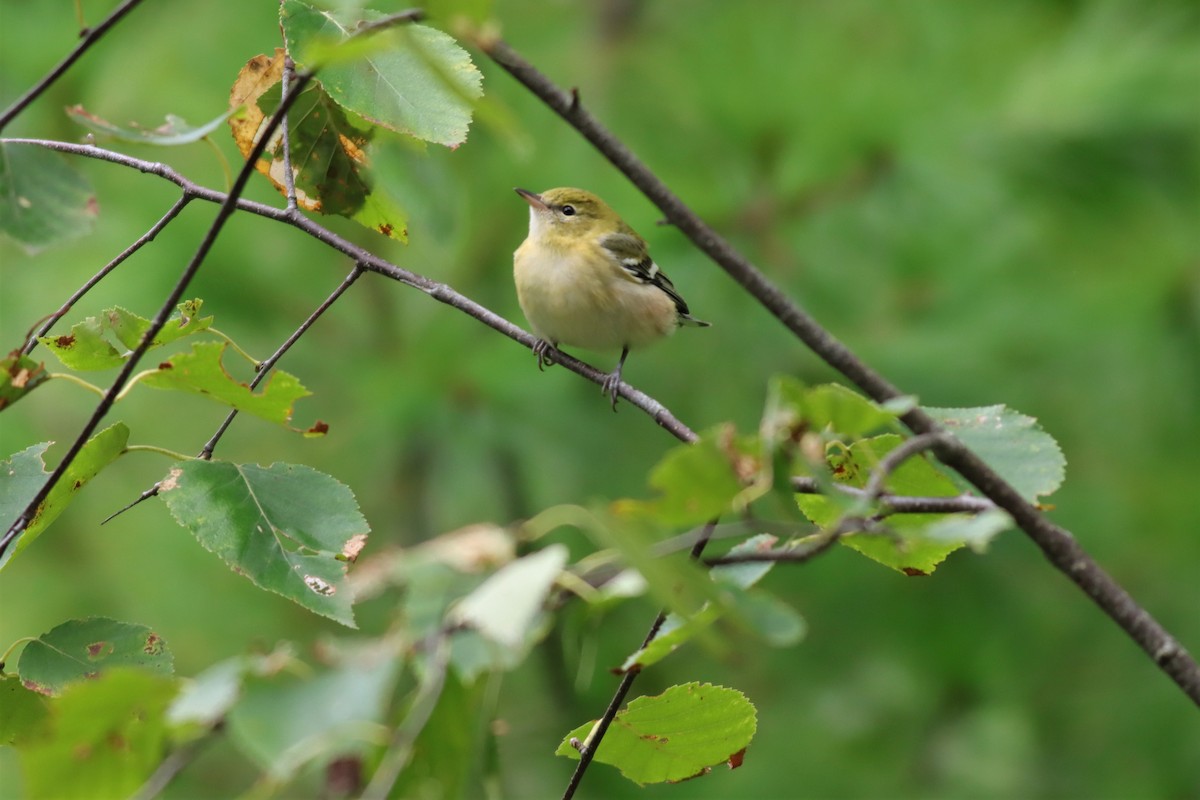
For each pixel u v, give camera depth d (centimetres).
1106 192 1239
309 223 693
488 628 317
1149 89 1170
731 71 1183
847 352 524
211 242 492
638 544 354
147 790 346
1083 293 1227
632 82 1206
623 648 1312
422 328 1173
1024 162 1211
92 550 1336
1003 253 1231
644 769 521
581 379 1205
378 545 1267
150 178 1120
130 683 341
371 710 312
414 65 603
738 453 391
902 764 1338
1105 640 1370
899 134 1155
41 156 629
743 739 505
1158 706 1346
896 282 1209
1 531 568
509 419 1186
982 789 1330
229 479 550
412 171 708
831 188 1180
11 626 1277
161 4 1134
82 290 619
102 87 1125
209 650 1275
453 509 1276
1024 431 581
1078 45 1241
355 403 1212
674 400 1222
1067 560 488
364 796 329
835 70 1188
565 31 1277
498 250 1186
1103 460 1331
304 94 691
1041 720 1380
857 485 550
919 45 1260
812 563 1308
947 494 545
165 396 1296
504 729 395
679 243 1164
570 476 1243
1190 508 1297
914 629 1330
